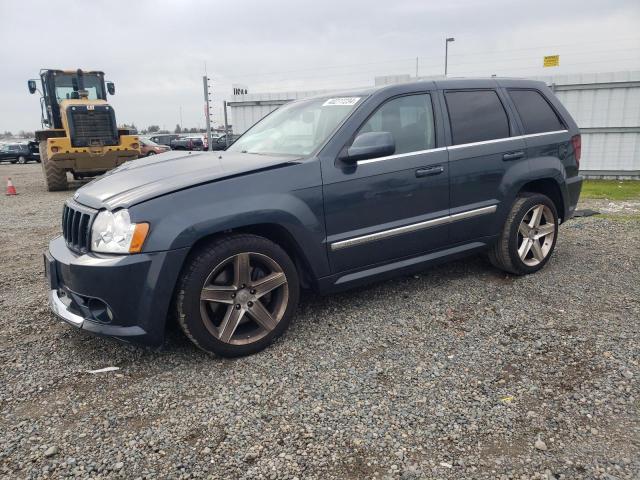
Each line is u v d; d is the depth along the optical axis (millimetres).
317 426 2559
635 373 2955
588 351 3240
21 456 2391
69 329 3848
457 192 4156
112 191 3277
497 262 4711
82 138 13750
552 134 4836
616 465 2219
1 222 8828
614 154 12891
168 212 2980
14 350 3508
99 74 15359
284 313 3424
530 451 2334
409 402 2742
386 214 3793
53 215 9508
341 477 2201
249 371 3131
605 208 8742
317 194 3451
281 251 3365
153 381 3051
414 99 4035
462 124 4238
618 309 3914
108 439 2508
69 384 3045
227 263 3172
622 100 12539
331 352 3346
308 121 4090
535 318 3793
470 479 2168
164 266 2947
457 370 3066
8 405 2830
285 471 2246
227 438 2488
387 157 3777
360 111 3738
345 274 3715
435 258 4188
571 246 5820
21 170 26406
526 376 2969
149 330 3008
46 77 14672
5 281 5152
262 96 15141
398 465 2268
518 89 4754
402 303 4164
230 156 3904
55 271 3357
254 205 3188
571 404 2676
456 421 2568
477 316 3867
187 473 2250
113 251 2965
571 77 12875
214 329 3186
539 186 4945
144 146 25734
